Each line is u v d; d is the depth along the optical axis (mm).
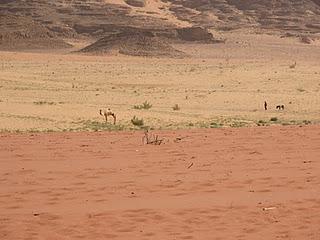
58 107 125438
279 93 178125
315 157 56438
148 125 98250
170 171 49312
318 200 39156
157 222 34469
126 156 57344
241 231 32750
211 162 53656
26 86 189875
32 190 42438
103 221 34656
